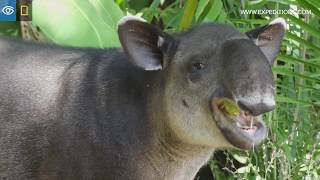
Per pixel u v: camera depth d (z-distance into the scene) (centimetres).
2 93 551
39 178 548
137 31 528
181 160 558
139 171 553
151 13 753
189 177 575
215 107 500
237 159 750
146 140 548
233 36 506
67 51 569
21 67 556
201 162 568
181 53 521
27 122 546
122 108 545
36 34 688
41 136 544
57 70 555
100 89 547
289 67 730
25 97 548
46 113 544
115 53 564
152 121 545
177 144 547
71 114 542
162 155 554
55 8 629
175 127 533
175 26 750
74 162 542
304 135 738
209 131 515
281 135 732
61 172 544
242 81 474
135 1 797
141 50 531
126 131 544
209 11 697
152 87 542
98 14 645
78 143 540
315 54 732
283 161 716
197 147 549
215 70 500
